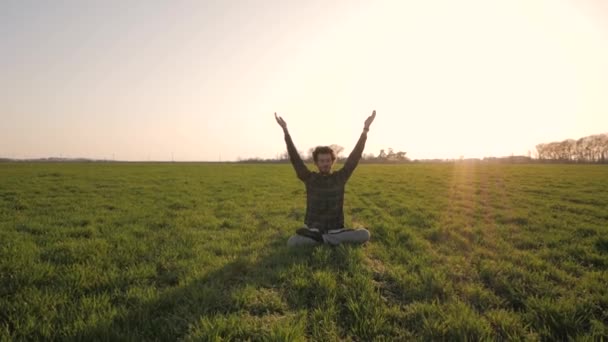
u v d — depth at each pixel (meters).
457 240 7.34
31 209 11.46
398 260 5.82
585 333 3.38
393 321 3.66
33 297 3.99
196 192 17.77
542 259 5.99
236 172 40.66
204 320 3.45
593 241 7.11
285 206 12.93
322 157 6.47
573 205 12.75
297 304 4.05
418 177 31.52
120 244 6.70
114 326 3.35
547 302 3.94
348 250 5.98
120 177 27.98
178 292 4.21
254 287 4.44
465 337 3.18
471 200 14.76
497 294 4.44
